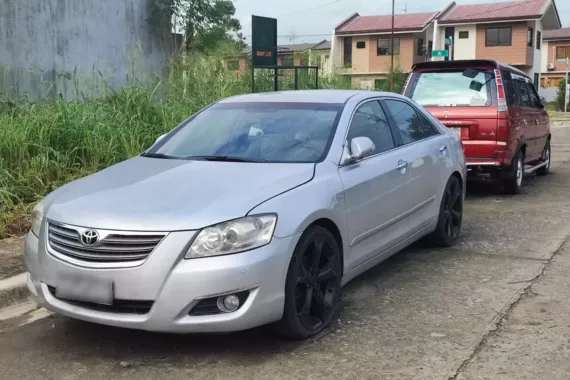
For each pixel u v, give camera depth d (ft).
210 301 11.94
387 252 16.99
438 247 21.08
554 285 17.01
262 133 16.21
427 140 19.81
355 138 15.46
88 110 28.99
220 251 11.86
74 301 12.62
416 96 30.27
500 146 28.30
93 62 42.06
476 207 28.14
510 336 13.61
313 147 15.34
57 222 12.85
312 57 71.41
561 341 13.32
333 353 12.89
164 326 11.83
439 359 12.53
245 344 13.38
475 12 145.48
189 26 50.55
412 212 18.12
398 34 146.61
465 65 29.84
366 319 14.75
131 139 27.76
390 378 11.76
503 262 19.29
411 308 15.46
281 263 12.41
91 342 13.80
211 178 13.76
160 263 11.73
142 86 35.09
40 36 38.34
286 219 12.67
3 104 30.17
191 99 37.17
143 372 12.28
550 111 149.28
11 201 22.77
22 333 14.47
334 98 17.31
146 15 46.62
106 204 12.78
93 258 12.17
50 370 12.52
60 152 25.93
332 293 14.29
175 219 11.96
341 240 14.48
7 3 36.27
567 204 28.63
